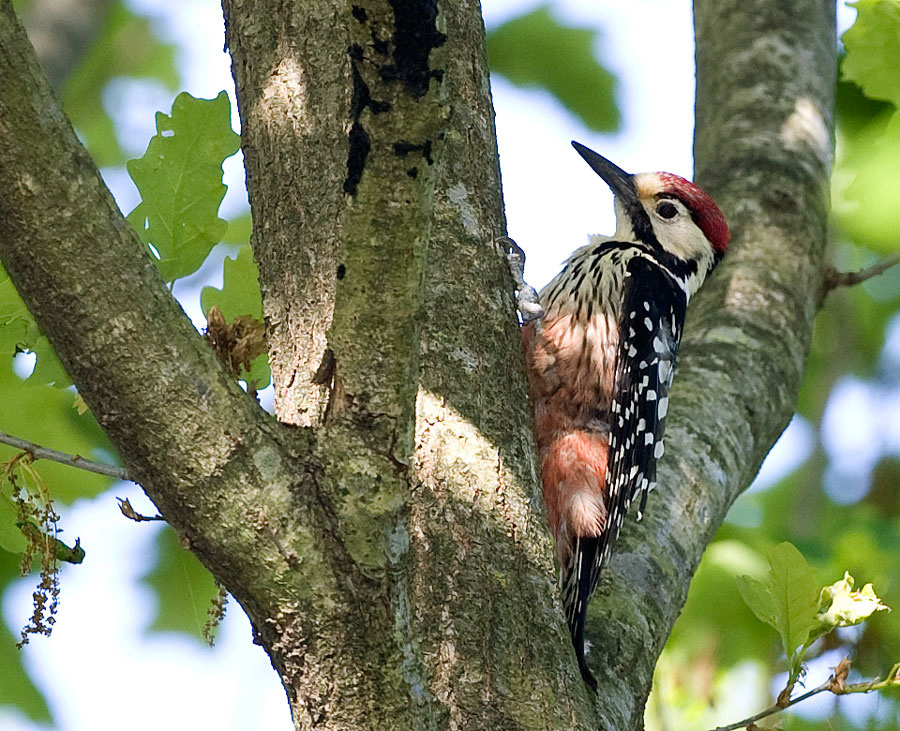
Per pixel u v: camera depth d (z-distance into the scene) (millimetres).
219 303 7762
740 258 10531
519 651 5965
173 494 5121
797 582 7449
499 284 6953
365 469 5062
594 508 9594
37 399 9820
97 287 4922
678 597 8117
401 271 4836
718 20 12203
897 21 10117
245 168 6793
